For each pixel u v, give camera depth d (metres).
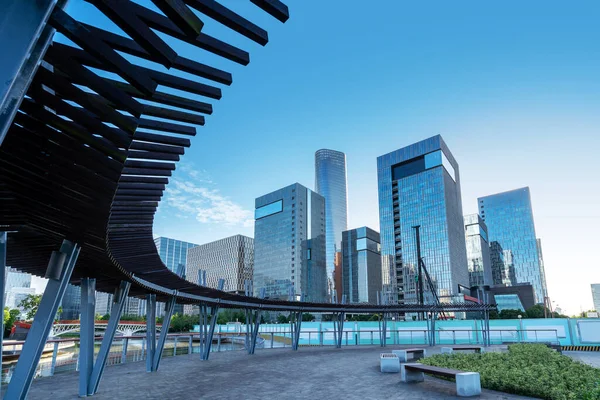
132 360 21.86
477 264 159.25
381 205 141.12
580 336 31.95
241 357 23.19
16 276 127.81
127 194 6.63
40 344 7.01
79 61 3.06
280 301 27.62
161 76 3.56
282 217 180.12
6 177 4.87
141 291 16.16
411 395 10.91
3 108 2.01
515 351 18.72
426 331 35.66
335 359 21.62
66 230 6.96
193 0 2.61
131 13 2.47
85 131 3.77
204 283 20.27
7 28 1.96
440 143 131.38
